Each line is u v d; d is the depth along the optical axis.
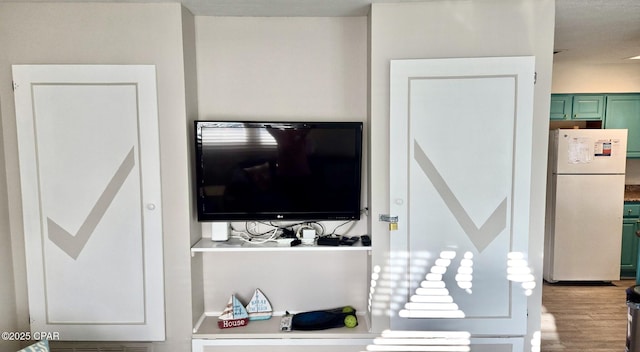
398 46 2.18
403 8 2.16
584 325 2.99
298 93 2.44
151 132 2.17
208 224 2.47
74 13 2.15
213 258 2.49
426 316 2.23
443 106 2.14
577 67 3.98
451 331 2.23
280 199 2.30
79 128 2.16
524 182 2.15
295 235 2.45
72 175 2.18
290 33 2.41
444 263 2.20
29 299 2.23
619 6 2.19
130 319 2.24
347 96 2.44
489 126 2.13
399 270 2.22
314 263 2.50
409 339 2.25
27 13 2.15
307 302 2.52
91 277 2.22
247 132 2.26
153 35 2.16
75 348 2.28
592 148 3.73
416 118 2.15
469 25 2.15
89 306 2.23
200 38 2.39
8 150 2.20
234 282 2.50
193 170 2.29
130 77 2.15
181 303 2.25
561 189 3.78
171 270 2.24
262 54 2.41
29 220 2.20
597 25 2.53
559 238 3.82
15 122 2.19
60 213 2.20
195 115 2.37
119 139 2.17
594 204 3.77
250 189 2.29
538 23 2.14
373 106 2.21
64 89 2.14
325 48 2.42
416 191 2.18
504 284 2.19
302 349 2.27
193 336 2.26
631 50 3.30
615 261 3.80
